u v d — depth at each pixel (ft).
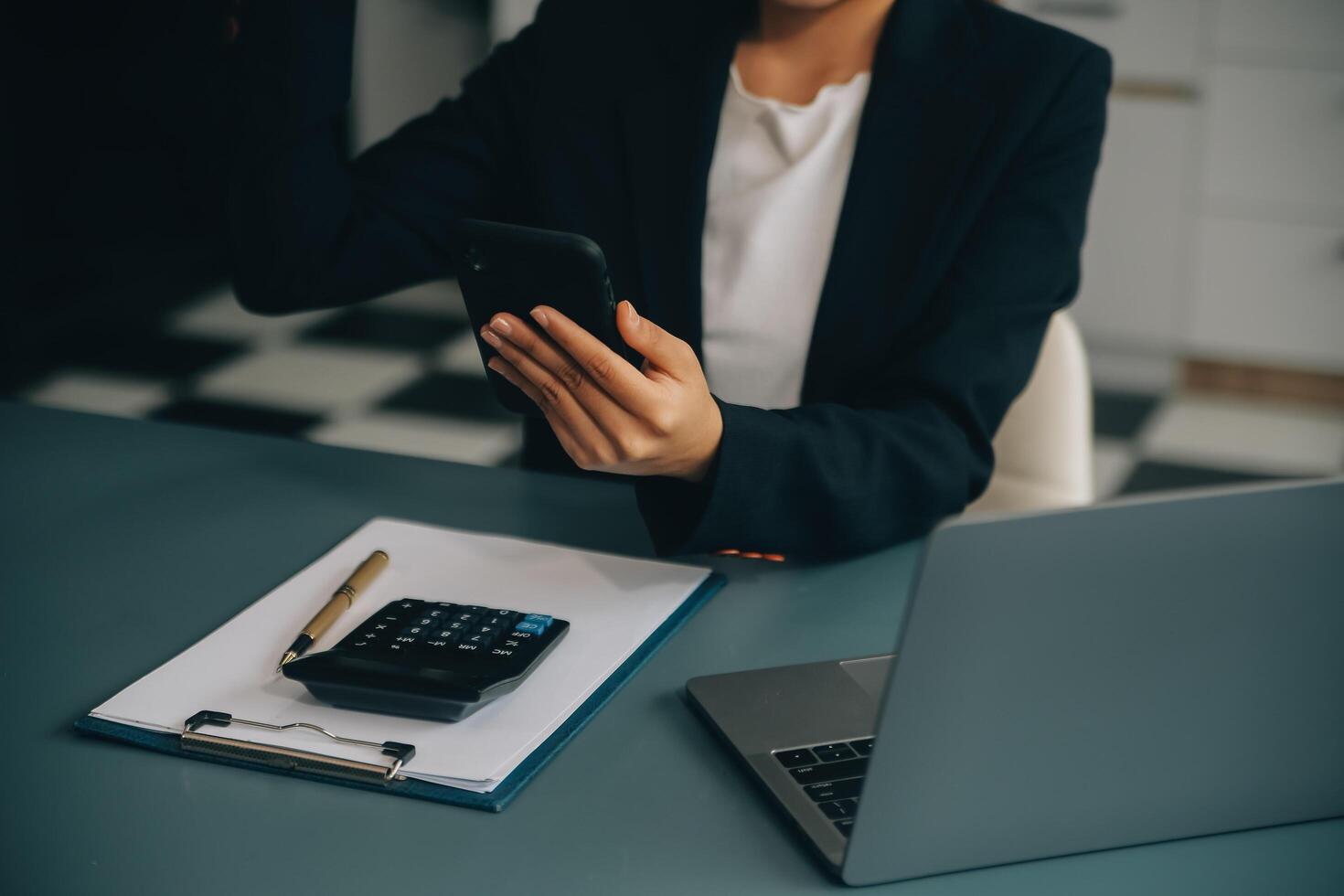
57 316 11.83
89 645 3.07
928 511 3.58
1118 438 10.21
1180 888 2.35
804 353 4.30
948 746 2.22
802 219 4.29
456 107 4.66
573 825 2.49
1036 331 3.93
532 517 3.74
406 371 11.25
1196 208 10.48
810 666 2.96
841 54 4.31
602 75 4.43
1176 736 2.32
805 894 2.33
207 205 12.95
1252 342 10.66
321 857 2.40
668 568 3.40
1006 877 2.36
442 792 2.54
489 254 2.86
